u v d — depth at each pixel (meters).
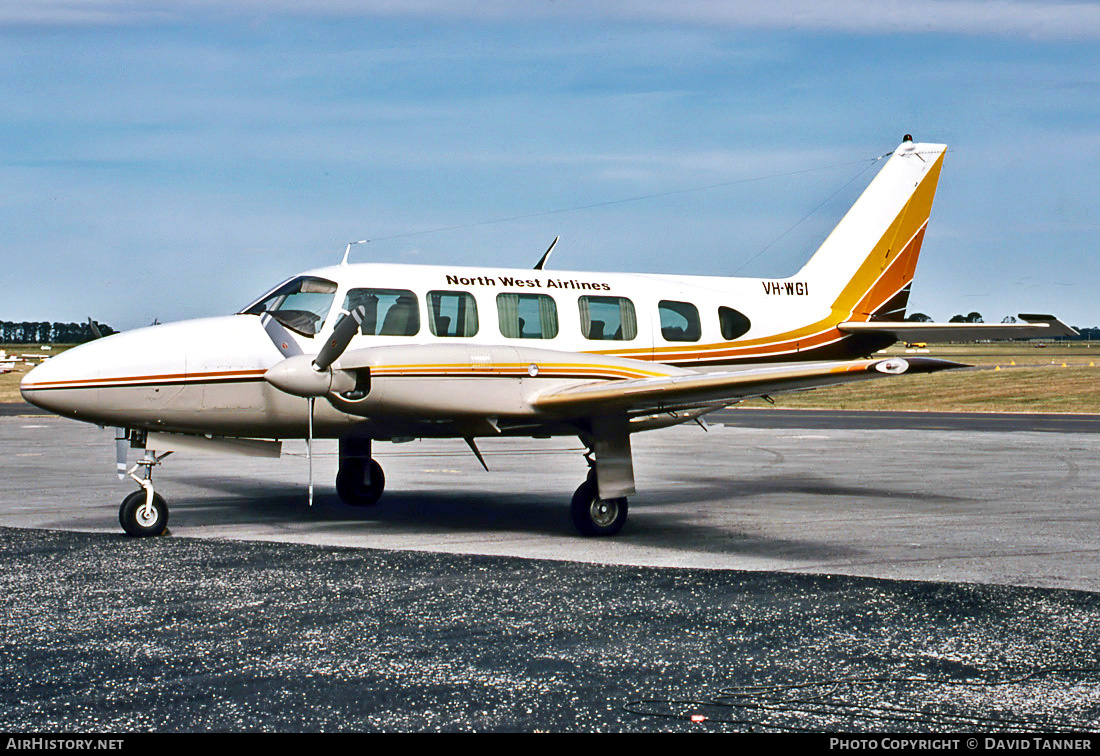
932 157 14.52
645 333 12.00
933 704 5.09
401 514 11.46
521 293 11.40
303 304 10.63
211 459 17.98
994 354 114.19
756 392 9.91
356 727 4.74
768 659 5.82
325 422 10.38
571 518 10.34
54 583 7.66
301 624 6.51
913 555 8.98
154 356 9.83
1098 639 6.23
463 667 5.64
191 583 7.67
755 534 10.17
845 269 13.90
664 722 4.84
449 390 9.55
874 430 24.98
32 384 9.48
